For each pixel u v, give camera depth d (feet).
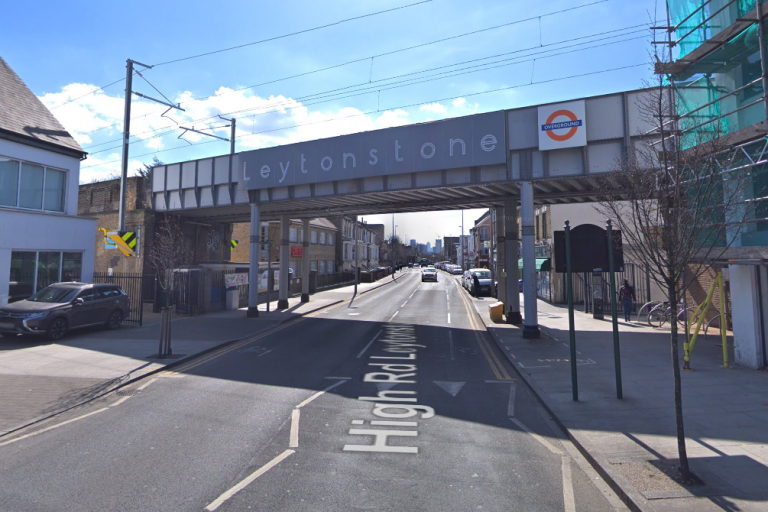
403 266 344.28
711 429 20.77
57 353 39.27
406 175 54.19
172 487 15.64
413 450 19.30
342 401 26.63
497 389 29.76
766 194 28.58
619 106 43.39
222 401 26.45
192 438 20.45
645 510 13.69
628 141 42.63
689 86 32.58
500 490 15.70
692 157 18.92
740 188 23.21
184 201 74.08
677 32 35.96
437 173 52.34
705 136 25.72
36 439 20.36
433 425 22.59
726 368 32.99
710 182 18.35
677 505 13.96
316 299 99.60
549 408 24.50
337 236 178.91
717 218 22.70
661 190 18.85
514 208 61.31
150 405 25.66
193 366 36.04
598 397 26.45
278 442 20.03
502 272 73.77
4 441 20.18
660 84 19.22
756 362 32.17
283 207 72.43
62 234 57.16
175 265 77.82
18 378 31.04
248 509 14.19
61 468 17.19
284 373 33.76
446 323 63.77
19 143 53.62
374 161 54.54
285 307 79.82
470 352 42.80
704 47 30.71
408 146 52.42
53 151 57.36
